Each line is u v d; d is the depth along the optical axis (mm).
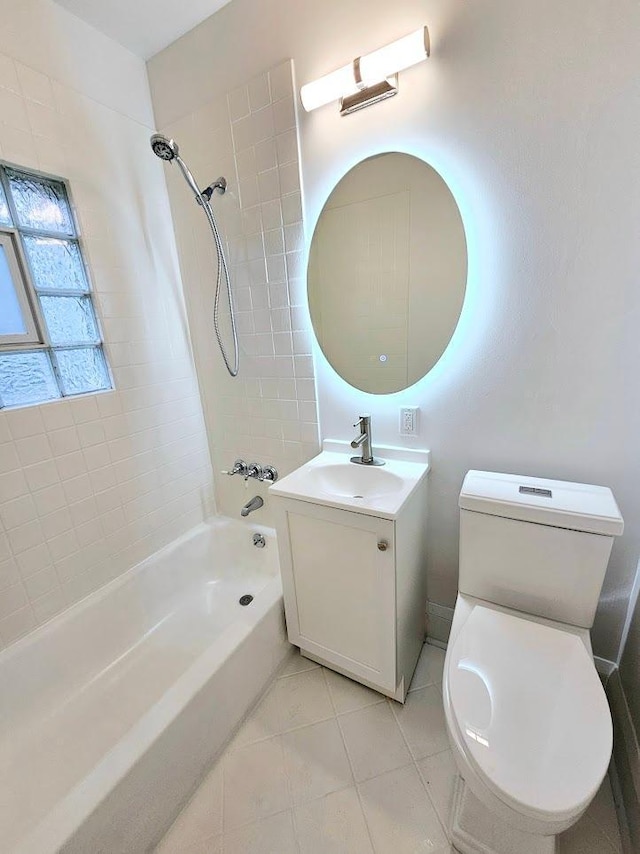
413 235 1226
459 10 996
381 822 1013
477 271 1153
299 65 1247
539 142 990
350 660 1337
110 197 1492
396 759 1158
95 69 1403
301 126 1301
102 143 1449
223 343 1769
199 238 1681
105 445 1550
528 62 956
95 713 1323
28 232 1291
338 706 1329
